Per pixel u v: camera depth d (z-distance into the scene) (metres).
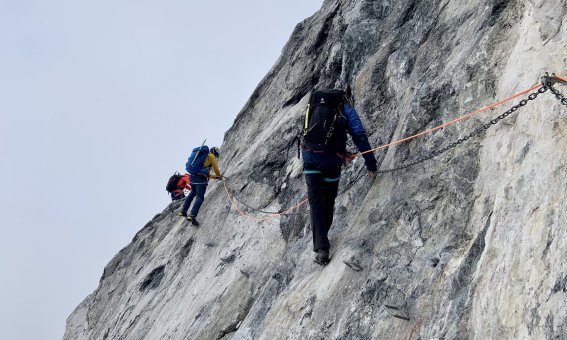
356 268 5.95
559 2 4.95
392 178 6.42
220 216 11.05
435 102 6.28
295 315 6.38
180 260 11.66
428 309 4.93
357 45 9.43
